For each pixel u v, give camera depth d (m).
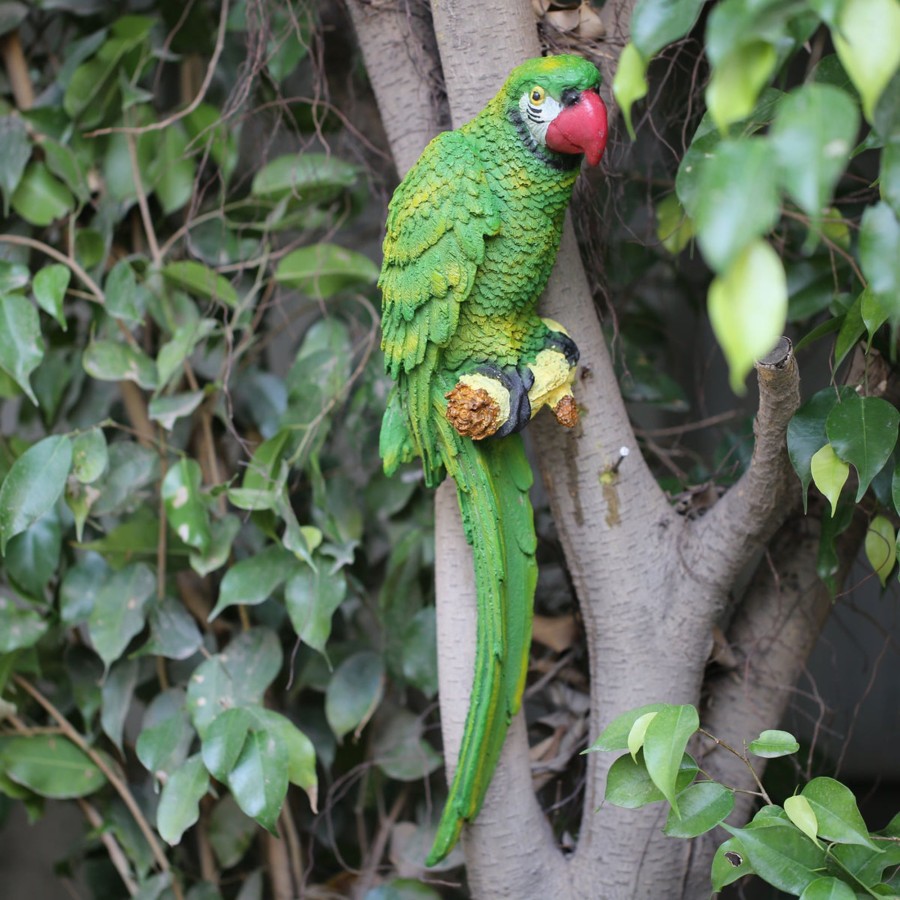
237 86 1.18
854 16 0.45
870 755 1.38
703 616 0.94
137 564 1.16
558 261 0.89
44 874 1.58
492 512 0.83
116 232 1.28
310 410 1.15
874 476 0.84
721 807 0.75
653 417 1.51
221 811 1.24
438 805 1.30
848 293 0.99
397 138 0.99
